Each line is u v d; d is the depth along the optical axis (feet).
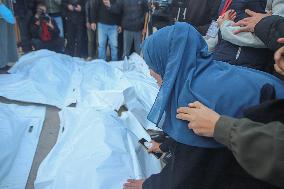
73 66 13.58
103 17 16.99
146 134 8.61
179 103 3.93
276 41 4.59
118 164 6.42
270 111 3.40
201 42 4.27
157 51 4.33
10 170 7.23
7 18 12.48
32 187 6.88
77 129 7.85
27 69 12.34
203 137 3.68
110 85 12.03
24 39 16.96
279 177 2.80
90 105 9.97
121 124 8.29
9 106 9.79
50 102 10.44
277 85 3.95
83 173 6.15
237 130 3.07
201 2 8.33
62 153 7.06
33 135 8.68
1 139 7.72
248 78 3.94
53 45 17.39
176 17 10.61
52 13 17.22
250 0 6.07
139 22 16.81
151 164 7.14
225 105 3.74
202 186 3.85
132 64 14.58
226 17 6.09
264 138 2.87
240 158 2.98
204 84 3.88
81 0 17.33
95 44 18.12
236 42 5.44
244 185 3.69
